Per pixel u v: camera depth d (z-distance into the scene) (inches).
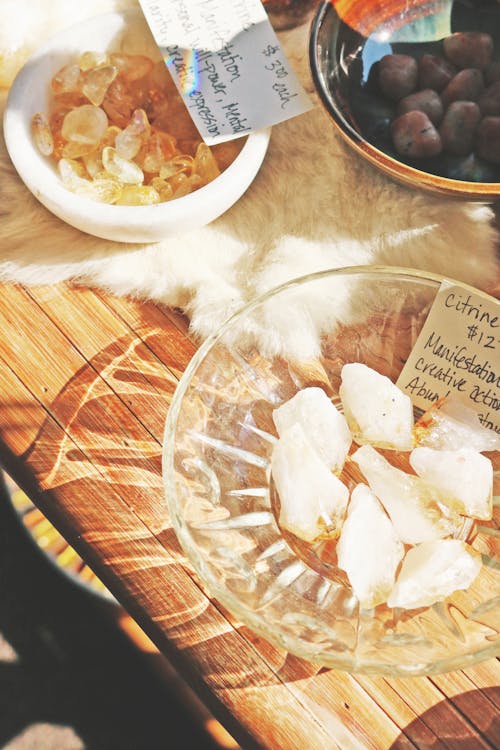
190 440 18.4
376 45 21.5
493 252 20.4
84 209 19.4
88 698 28.0
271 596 17.8
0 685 28.1
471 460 18.1
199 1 21.0
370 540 17.7
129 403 19.6
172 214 19.4
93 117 20.3
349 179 20.7
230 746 27.0
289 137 21.1
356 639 17.4
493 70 20.7
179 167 20.5
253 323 19.2
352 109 21.3
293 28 22.1
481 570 18.3
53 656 28.3
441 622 17.7
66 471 19.1
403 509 18.1
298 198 20.7
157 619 18.2
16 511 28.8
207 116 20.6
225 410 19.2
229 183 19.6
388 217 20.5
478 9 21.7
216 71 20.9
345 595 18.2
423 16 21.7
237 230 20.6
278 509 18.9
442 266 20.3
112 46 21.2
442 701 17.6
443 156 20.6
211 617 18.2
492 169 20.5
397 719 17.6
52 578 28.6
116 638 28.4
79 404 19.6
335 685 17.8
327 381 19.9
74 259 20.4
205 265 20.3
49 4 21.8
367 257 20.4
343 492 18.1
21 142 19.8
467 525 18.6
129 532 18.7
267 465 19.3
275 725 17.6
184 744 27.3
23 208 20.6
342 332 19.7
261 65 20.9
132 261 20.3
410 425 18.8
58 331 20.2
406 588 17.2
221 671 17.8
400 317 19.5
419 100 20.5
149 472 19.1
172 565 18.5
